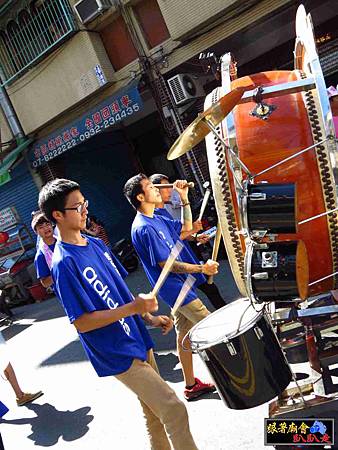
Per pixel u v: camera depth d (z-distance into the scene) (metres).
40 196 2.30
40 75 10.13
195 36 7.76
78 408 4.13
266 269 2.21
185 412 2.29
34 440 3.82
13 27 10.27
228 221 2.66
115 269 2.51
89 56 9.16
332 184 2.42
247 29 7.37
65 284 2.19
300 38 2.59
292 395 2.62
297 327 2.80
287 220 2.19
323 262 2.54
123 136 12.30
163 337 5.12
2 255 12.03
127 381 2.29
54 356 5.86
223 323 2.50
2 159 11.10
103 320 2.16
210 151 2.68
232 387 2.27
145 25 8.50
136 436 3.37
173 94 8.07
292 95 2.55
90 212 11.60
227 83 2.77
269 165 2.46
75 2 9.08
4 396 4.97
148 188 3.38
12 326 8.66
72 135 9.83
